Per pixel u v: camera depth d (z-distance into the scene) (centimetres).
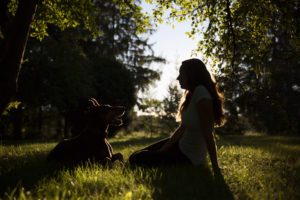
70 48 1636
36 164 428
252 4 483
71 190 251
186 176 283
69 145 446
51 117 2122
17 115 1777
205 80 318
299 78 1702
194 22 596
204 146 335
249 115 1862
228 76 541
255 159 457
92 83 1748
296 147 702
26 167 400
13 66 345
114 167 376
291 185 264
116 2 706
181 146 337
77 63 1582
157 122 1524
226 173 314
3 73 339
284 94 1723
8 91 344
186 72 323
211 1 546
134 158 362
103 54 2305
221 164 411
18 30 347
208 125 293
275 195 232
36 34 788
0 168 399
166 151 344
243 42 565
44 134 2117
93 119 439
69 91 1577
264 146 732
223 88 525
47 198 222
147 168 341
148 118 1512
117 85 1805
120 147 778
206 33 569
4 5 511
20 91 1497
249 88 545
